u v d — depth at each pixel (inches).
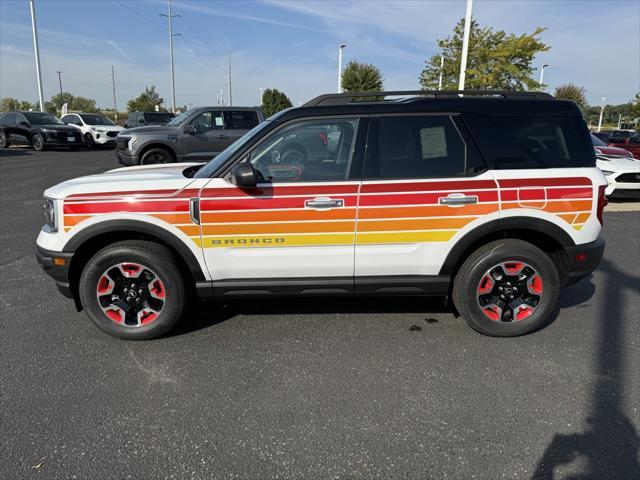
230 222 131.1
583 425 101.8
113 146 893.2
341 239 133.0
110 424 102.7
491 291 139.3
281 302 169.0
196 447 95.7
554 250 144.0
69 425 102.3
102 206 130.3
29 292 177.0
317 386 117.0
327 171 132.7
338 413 106.3
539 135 135.5
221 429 101.1
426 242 134.0
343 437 98.4
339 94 140.1
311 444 96.4
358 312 160.6
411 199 131.0
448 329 148.1
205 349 135.7
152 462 91.6
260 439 98.0
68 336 143.0
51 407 108.5
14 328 147.8
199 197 130.0
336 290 138.4
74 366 126.3
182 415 105.7
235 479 87.4
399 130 133.9
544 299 138.7
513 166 133.7
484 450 94.3
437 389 115.5
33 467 90.3
